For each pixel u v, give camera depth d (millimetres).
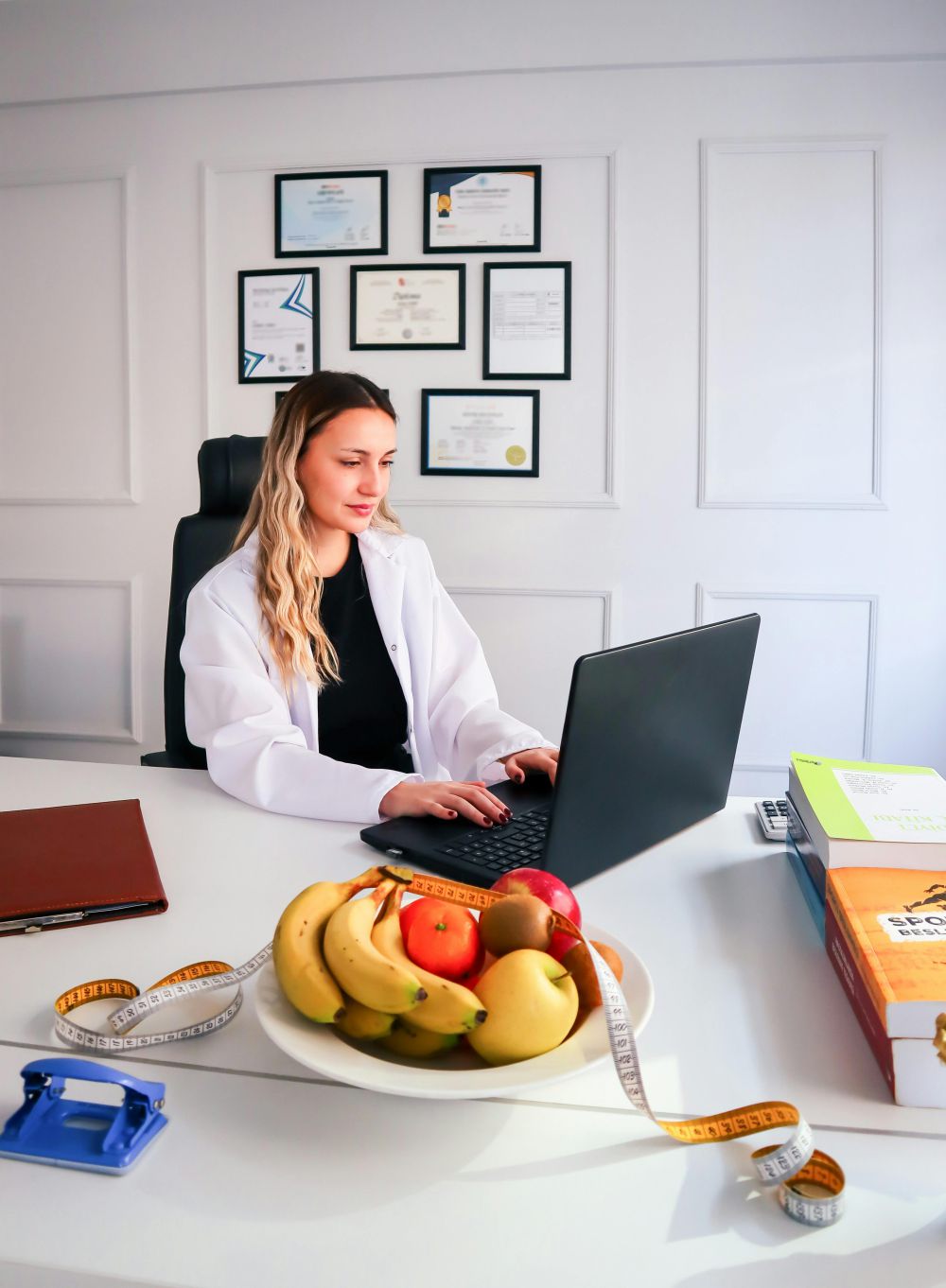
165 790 1282
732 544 3016
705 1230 511
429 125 3004
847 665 3020
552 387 3033
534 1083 543
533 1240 504
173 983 683
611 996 587
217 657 1423
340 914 610
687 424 2994
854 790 963
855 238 2893
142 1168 556
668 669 989
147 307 3180
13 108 3182
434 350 3059
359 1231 510
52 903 858
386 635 1653
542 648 3113
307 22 2992
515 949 629
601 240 2975
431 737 1664
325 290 3090
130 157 3143
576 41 2898
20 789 1280
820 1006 746
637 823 1040
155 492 3240
